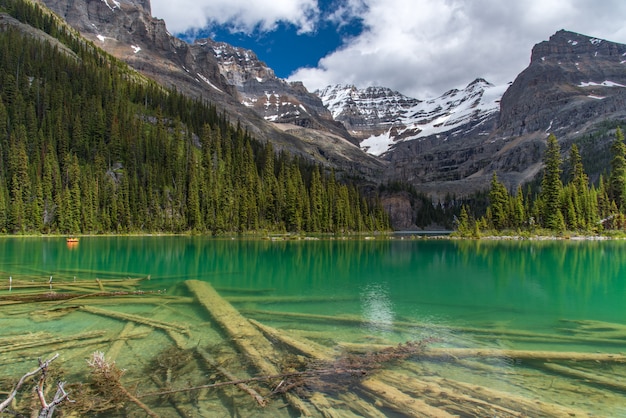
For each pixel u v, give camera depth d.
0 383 13.09
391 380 13.48
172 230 126.19
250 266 46.72
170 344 17.41
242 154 165.88
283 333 18.97
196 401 12.18
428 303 26.55
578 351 16.95
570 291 31.16
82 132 137.25
